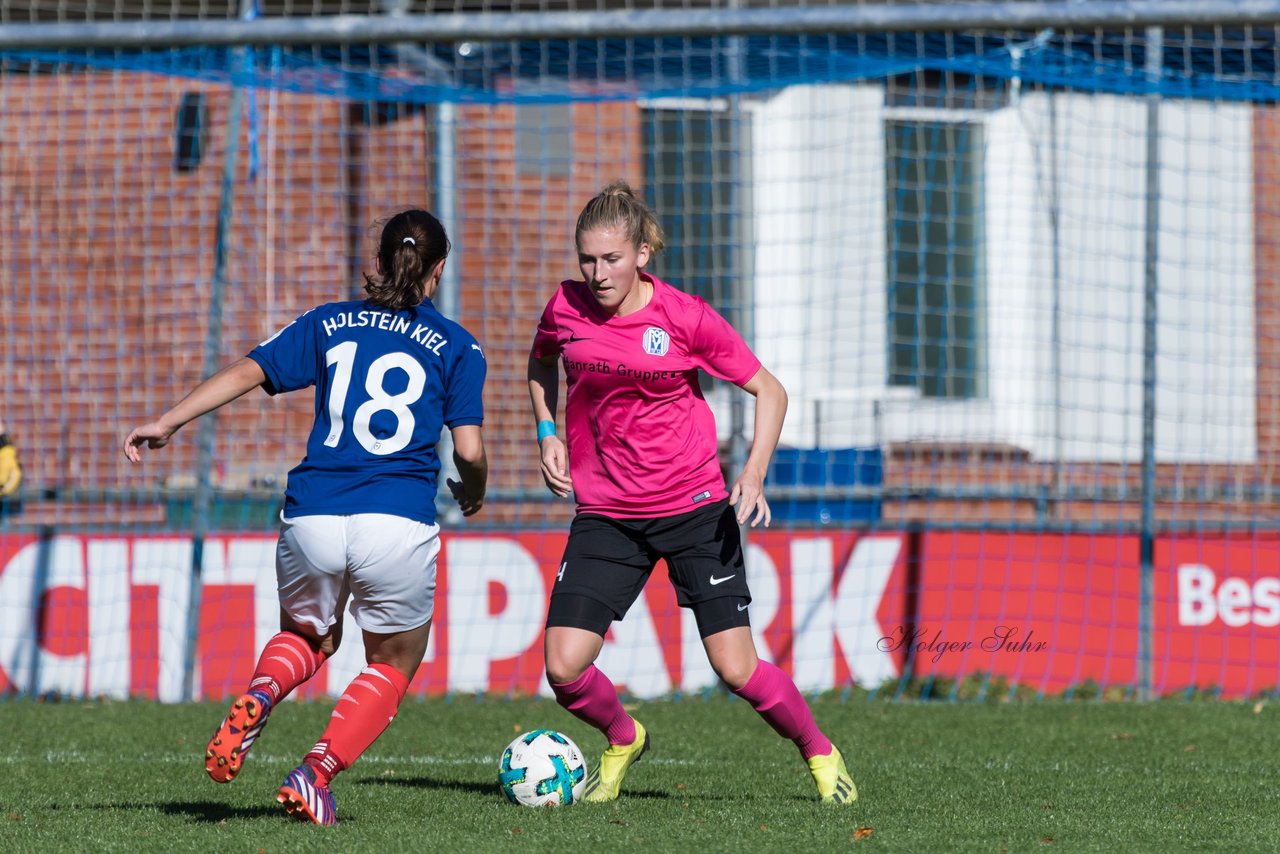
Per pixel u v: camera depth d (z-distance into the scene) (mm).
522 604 29547
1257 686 30094
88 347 36344
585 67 35250
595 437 16078
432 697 29047
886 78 37219
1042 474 37312
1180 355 35594
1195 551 30203
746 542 29328
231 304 35812
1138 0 26609
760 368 16109
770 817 15461
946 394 38250
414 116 35531
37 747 22469
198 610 29375
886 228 37875
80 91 36656
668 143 36375
